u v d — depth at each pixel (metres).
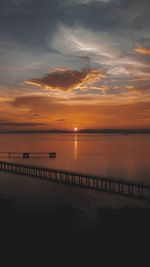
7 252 23.17
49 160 114.69
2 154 140.75
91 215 35.06
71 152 160.62
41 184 60.00
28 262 21.64
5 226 28.61
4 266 21.00
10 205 38.03
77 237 26.45
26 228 28.14
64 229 28.44
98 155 140.88
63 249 23.83
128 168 90.94
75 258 22.47
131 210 33.25
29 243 24.77
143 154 148.38
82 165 98.56
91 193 50.62
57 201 44.31
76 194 49.97
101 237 26.38
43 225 29.14
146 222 29.44
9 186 57.75
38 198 46.25
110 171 83.75
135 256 22.78
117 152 162.38
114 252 23.42
